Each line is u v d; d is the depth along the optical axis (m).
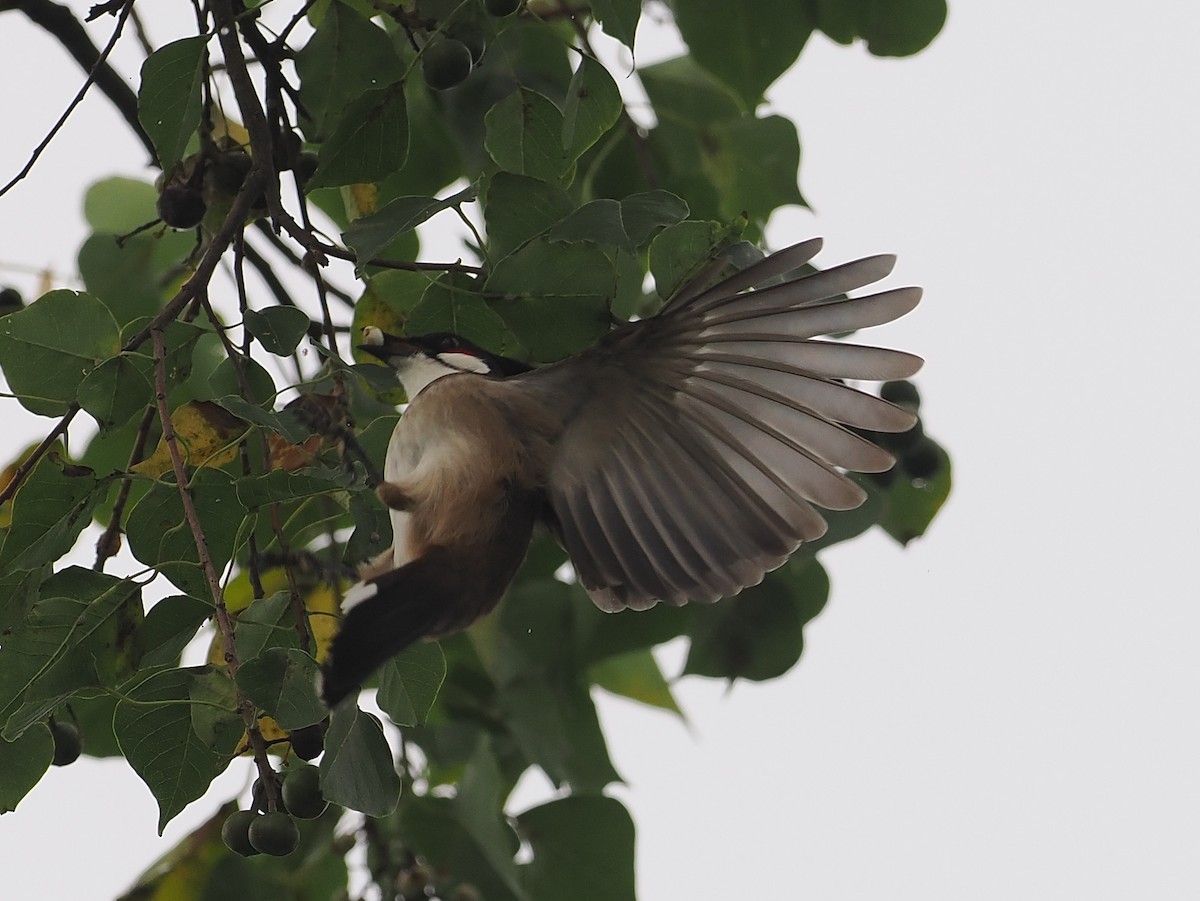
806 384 6.11
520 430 6.63
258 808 6.26
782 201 10.16
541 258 6.84
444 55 7.31
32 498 6.27
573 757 10.16
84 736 9.45
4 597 6.09
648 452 6.50
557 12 8.96
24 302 9.02
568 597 10.18
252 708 5.86
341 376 7.08
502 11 7.41
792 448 6.20
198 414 7.02
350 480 6.19
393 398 8.31
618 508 6.52
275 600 6.12
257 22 7.94
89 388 6.31
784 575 10.05
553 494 6.59
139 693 6.04
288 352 6.52
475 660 10.28
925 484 9.93
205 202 7.89
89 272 9.66
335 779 6.00
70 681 6.08
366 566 6.55
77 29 9.44
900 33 9.98
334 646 5.89
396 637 6.05
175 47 7.09
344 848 9.40
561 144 7.64
